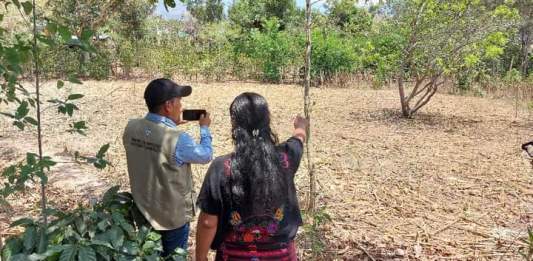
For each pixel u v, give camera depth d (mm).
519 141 9422
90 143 8273
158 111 3027
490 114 12648
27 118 3018
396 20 11820
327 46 17688
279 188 2262
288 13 23234
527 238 4941
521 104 14375
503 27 10828
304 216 4707
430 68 11133
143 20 19453
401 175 7020
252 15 23547
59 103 3104
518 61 20125
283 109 12391
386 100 14523
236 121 2295
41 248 2830
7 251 2854
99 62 15469
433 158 8008
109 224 2930
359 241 4785
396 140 9289
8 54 2646
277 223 2293
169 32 22891
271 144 2303
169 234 3094
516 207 5848
